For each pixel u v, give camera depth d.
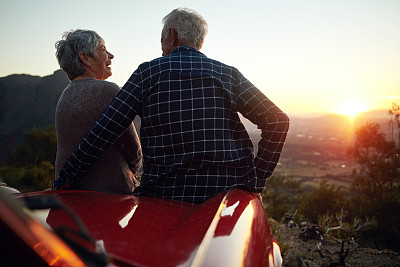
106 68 1.89
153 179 1.38
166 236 0.74
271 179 19.12
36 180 8.01
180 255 0.62
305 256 2.85
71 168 1.49
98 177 1.62
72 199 0.98
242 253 0.70
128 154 1.77
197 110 1.44
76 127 1.63
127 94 1.46
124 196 1.15
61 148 1.69
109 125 1.45
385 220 8.73
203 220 0.87
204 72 1.50
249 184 1.45
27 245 0.34
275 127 1.59
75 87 1.68
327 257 2.86
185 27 1.65
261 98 1.59
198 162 1.38
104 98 1.69
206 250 0.65
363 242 7.23
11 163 10.59
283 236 3.45
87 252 0.46
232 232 0.79
